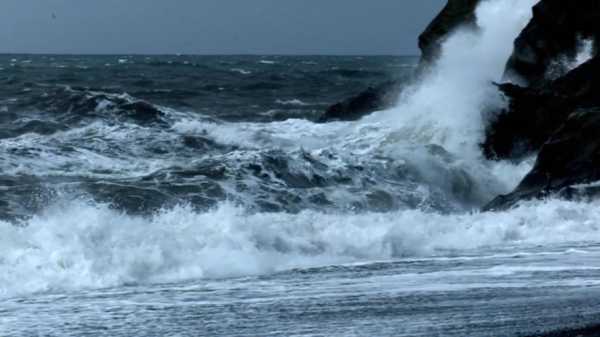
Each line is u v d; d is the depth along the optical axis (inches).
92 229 2301.9
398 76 5620.1
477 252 2501.2
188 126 5098.4
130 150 4338.1
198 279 2144.4
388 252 2498.8
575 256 2385.6
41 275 2069.4
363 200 3528.5
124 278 2113.7
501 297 1862.7
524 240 2721.5
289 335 1598.2
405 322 1672.0
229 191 3400.6
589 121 3312.0
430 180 3873.0
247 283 2086.6
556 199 3152.1
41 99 5733.3
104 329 1659.7
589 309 1740.9
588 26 4547.2
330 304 1836.9
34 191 3282.5
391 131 4827.8
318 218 2711.6
